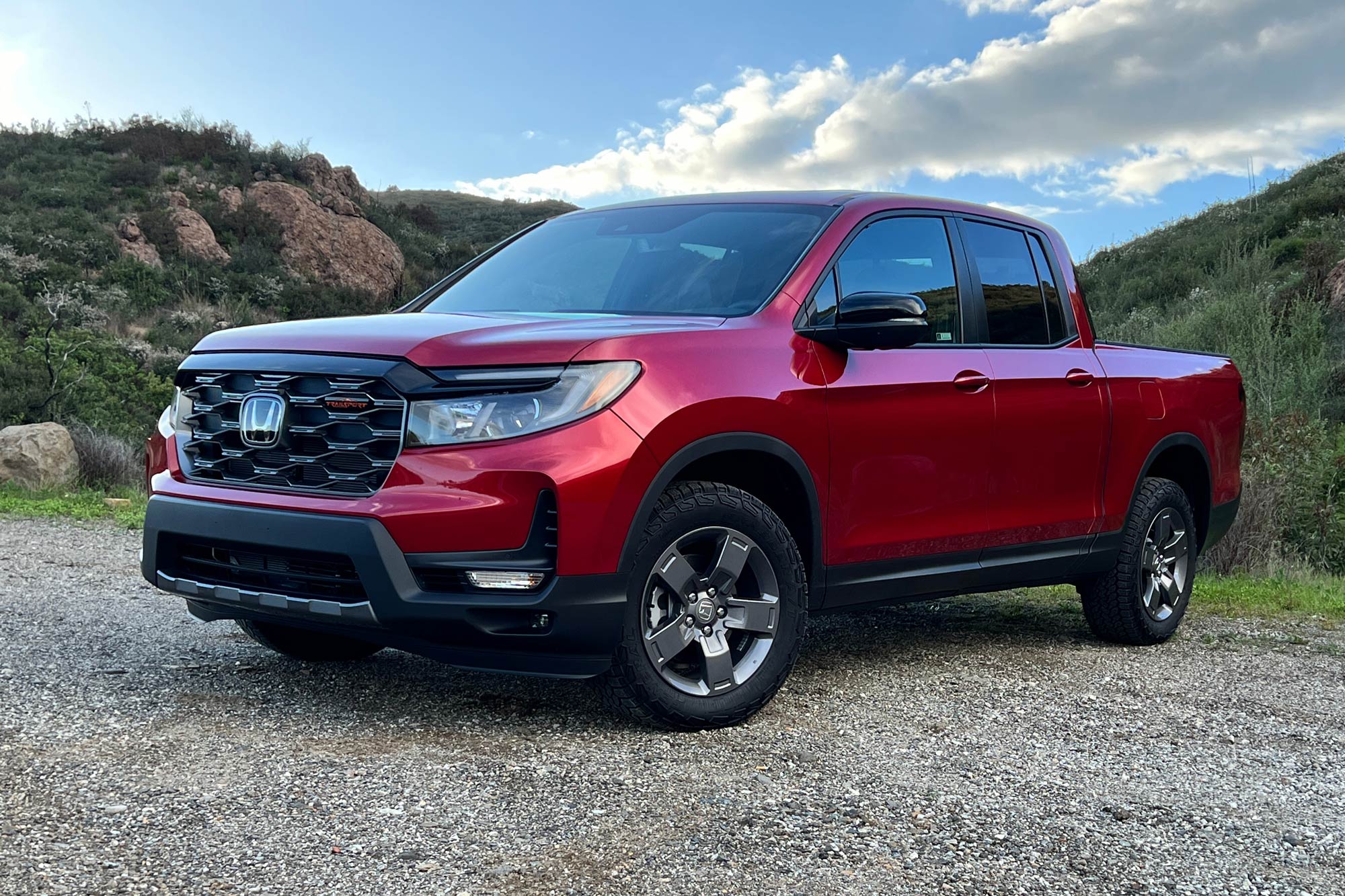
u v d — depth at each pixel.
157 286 31.78
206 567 3.76
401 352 3.42
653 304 4.19
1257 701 4.53
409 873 2.52
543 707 3.94
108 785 2.97
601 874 2.58
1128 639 5.54
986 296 4.83
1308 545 9.59
